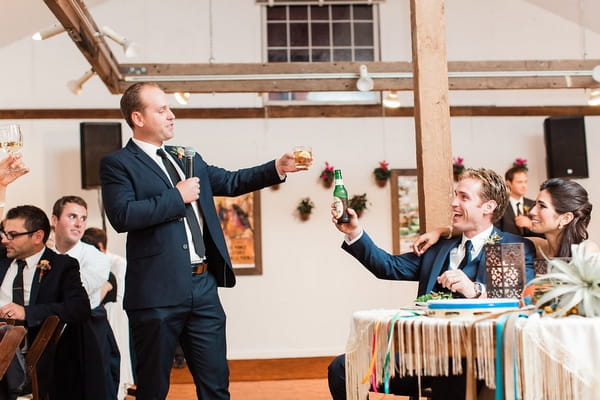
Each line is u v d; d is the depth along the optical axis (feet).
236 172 10.58
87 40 18.26
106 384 12.18
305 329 27.89
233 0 28.60
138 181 9.53
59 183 27.48
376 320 7.53
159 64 22.22
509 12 29.04
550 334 6.55
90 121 27.71
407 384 9.53
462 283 8.57
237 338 27.68
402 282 28.25
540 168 28.81
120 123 26.37
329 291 28.07
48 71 27.81
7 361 7.97
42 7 25.21
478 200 9.78
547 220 9.85
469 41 28.96
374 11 29.14
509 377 6.66
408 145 28.63
